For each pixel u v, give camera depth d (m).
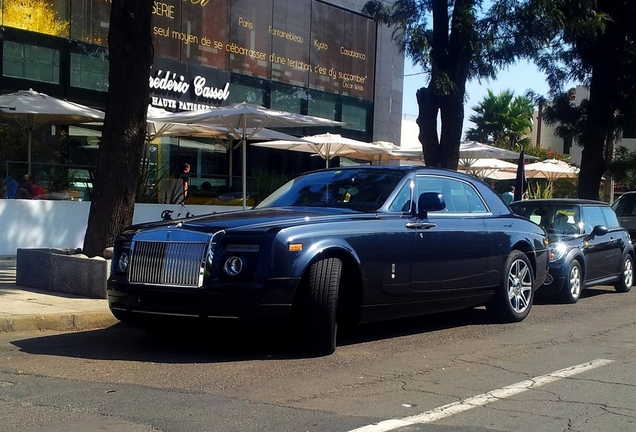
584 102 20.08
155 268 6.54
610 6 18.14
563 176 28.34
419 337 8.15
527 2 13.76
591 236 12.09
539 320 9.54
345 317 7.25
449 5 14.48
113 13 9.70
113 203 9.74
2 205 13.50
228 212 7.40
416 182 8.02
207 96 20.70
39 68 17.28
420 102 14.49
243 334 7.92
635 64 18.52
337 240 6.77
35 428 4.71
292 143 19.38
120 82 9.74
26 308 8.41
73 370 6.27
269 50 22.48
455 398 5.62
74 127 17.92
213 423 4.86
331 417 5.04
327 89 24.53
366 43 25.88
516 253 9.09
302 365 6.55
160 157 20.09
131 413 5.05
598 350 7.57
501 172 27.00
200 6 20.41
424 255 7.62
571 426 4.96
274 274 6.31
